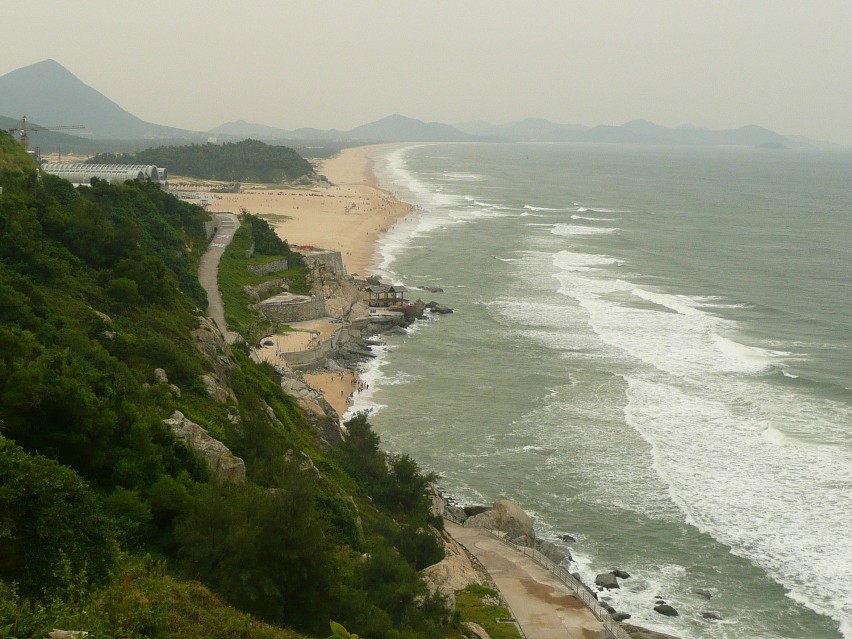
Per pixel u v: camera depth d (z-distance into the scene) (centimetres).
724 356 11781
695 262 18562
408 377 11144
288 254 14912
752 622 6247
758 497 7912
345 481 6656
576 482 8294
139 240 10400
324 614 3981
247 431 5859
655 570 6906
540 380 10975
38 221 8206
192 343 7250
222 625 3469
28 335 5322
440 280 16600
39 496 3378
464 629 4959
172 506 4225
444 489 8138
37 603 2877
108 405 4653
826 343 12425
